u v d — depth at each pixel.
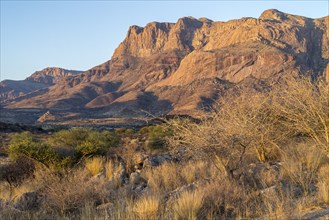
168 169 10.96
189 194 7.04
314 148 10.25
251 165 10.01
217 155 8.50
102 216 6.94
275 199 6.42
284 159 9.67
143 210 6.48
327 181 7.70
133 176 11.10
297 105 8.44
